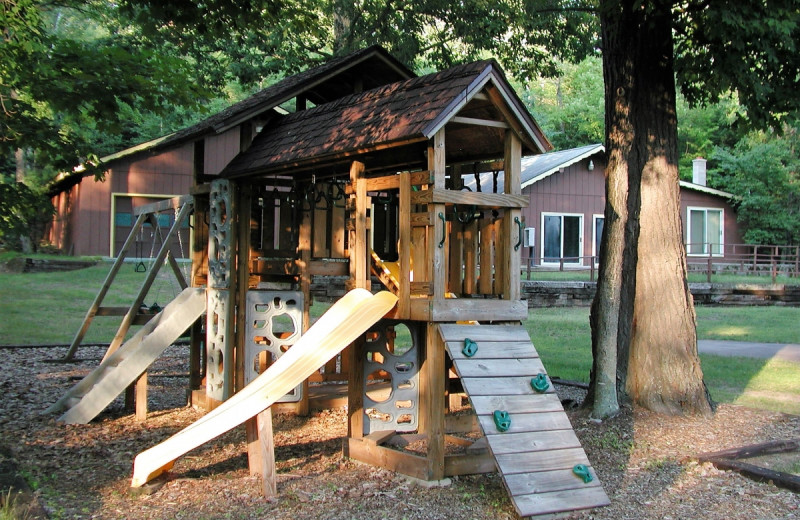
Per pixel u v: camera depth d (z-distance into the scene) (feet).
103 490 17.25
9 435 22.41
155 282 66.13
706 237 96.02
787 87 26.63
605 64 25.68
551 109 148.36
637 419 24.04
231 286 24.62
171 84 30.42
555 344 43.86
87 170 33.45
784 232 100.58
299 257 25.64
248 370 24.77
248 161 24.49
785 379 32.81
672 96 25.91
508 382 17.40
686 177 119.85
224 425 16.30
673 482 18.52
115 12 42.80
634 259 25.62
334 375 27.55
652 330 25.14
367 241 21.40
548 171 80.07
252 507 16.15
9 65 28.43
